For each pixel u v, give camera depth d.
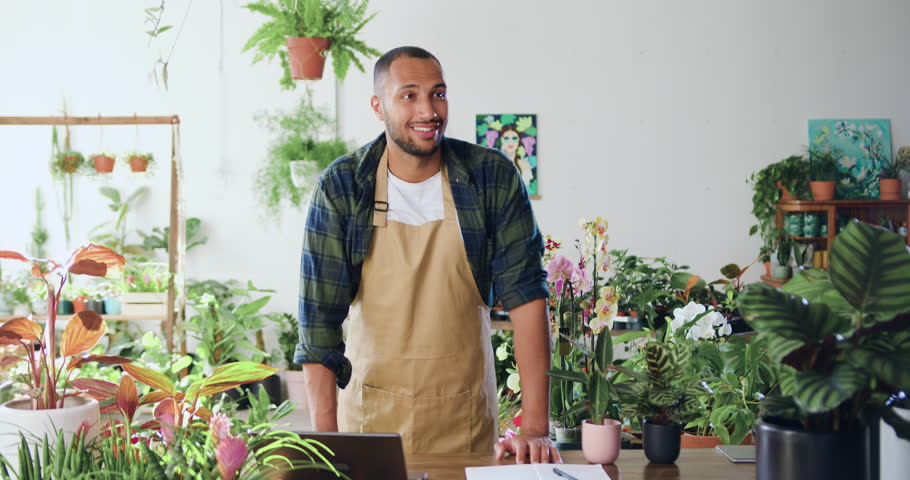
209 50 6.68
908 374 1.16
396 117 2.13
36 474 1.34
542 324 2.25
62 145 6.66
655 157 6.90
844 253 1.25
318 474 1.60
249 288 6.43
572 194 6.88
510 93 6.82
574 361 3.17
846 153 6.89
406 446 2.33
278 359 6.65
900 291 1.24
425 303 2.30
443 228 2.28
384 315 2.31
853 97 6.94
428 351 2.30
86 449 1.45
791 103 6.93
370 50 4.34
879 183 6.86
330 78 6.68
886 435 1.48
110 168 5.87
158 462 1.34
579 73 6.84
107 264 1.64
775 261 6.61
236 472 1.32
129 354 6.24
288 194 6.64
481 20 6.78
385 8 6.72
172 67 6.68
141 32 6.66
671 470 1.84
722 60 6.90
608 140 6.88
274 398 6.25
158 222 6.75
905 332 1.27
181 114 6.70
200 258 6.73
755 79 6.92
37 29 6.65
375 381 2.34
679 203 6.92
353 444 1.57
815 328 1.27
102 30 6.66
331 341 2.26
